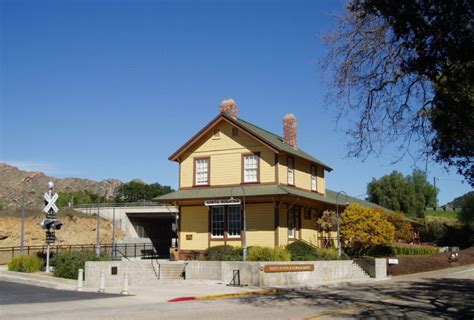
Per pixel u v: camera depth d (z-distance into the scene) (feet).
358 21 49.44
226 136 116.37
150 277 92.84
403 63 46.78
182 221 117.29
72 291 70.38
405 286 93.20
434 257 151.33
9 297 62.03
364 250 134.31
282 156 113.19
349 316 51.96
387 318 51.06
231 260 98.17
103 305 56.54
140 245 171.94
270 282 85.61
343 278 106.73
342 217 125.49
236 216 112.16
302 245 106.93
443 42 42.09
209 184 116.16
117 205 205.46
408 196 289.33
